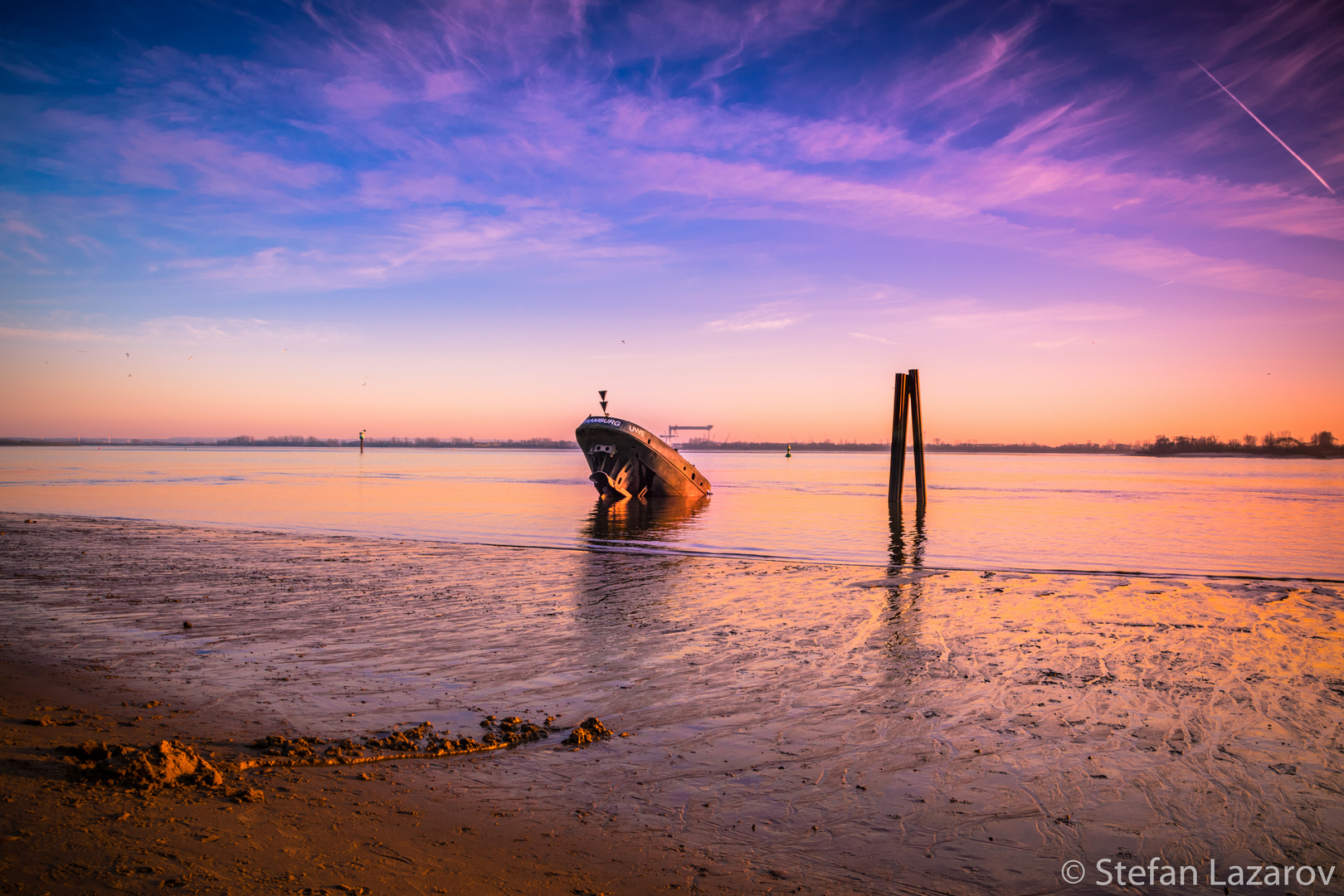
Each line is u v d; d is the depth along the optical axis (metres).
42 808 5.93
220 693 9.88
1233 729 9.17
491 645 12.91
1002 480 98.81
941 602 17.23
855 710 9.79
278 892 4.99
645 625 14.63
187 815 6.07
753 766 7.95
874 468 151.62
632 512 43.62
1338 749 8.53
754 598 17.58
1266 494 65.00
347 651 12.27
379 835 6.06
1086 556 26.14
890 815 6.86
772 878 5.73
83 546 24.22
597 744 8.50
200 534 28.17
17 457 169.12
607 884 5.52
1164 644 13.44
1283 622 15.31
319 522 35.34
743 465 172.25
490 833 6.26
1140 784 7.59
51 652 11.62
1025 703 10.15
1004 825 6.70
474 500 51.72
